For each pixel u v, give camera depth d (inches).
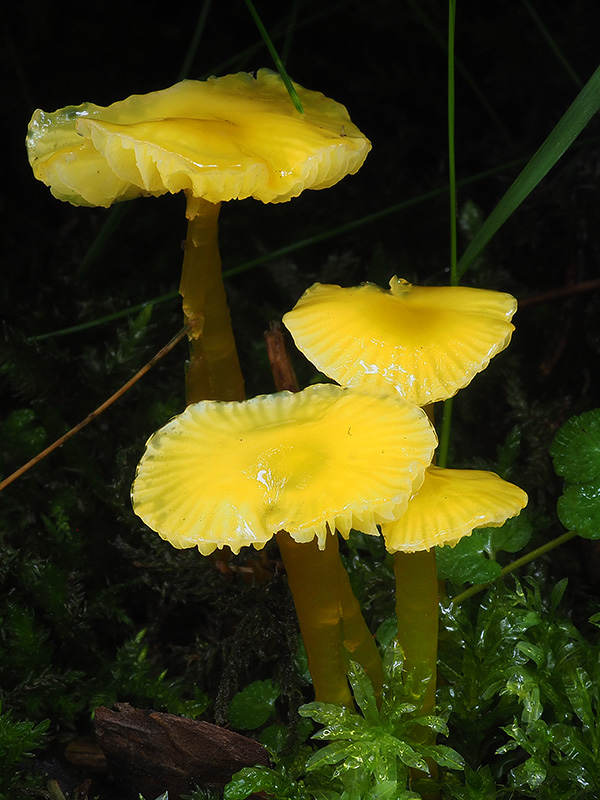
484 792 8.4
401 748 8.1
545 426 10.7
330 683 8.3
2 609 9.6
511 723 8.9
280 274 12.1
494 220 9.1
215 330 9.0
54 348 11.4
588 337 11.4
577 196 11.9
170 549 9.8
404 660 8.4
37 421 11.1
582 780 8.4
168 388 11.3
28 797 8.8
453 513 8.0
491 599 8.9
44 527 10.3
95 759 9.1
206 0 11.0
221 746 8.6
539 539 9.9
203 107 8.5
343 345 8.3
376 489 7.8
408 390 8.2
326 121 8.7
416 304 8.5
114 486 10.1
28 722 8.8
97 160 8.5
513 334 11.7
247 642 9.4
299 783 8.3
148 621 10.0
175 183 8.2
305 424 8.1
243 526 7.8
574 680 8.5
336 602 8.1
